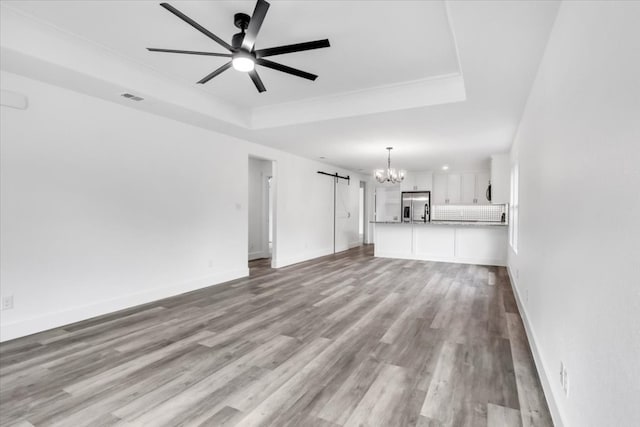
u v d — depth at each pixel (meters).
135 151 3.83
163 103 3.62
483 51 2.38
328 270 6.10
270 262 7.05
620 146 0.95
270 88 3.84
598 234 1.13
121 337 2.91
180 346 2.73
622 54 0.94
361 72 3.36
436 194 9.52
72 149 3.26
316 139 5.30
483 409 1.87
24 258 2.94
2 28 2.39
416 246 7.50
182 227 4.41
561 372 1.64
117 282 3.67
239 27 2.45
